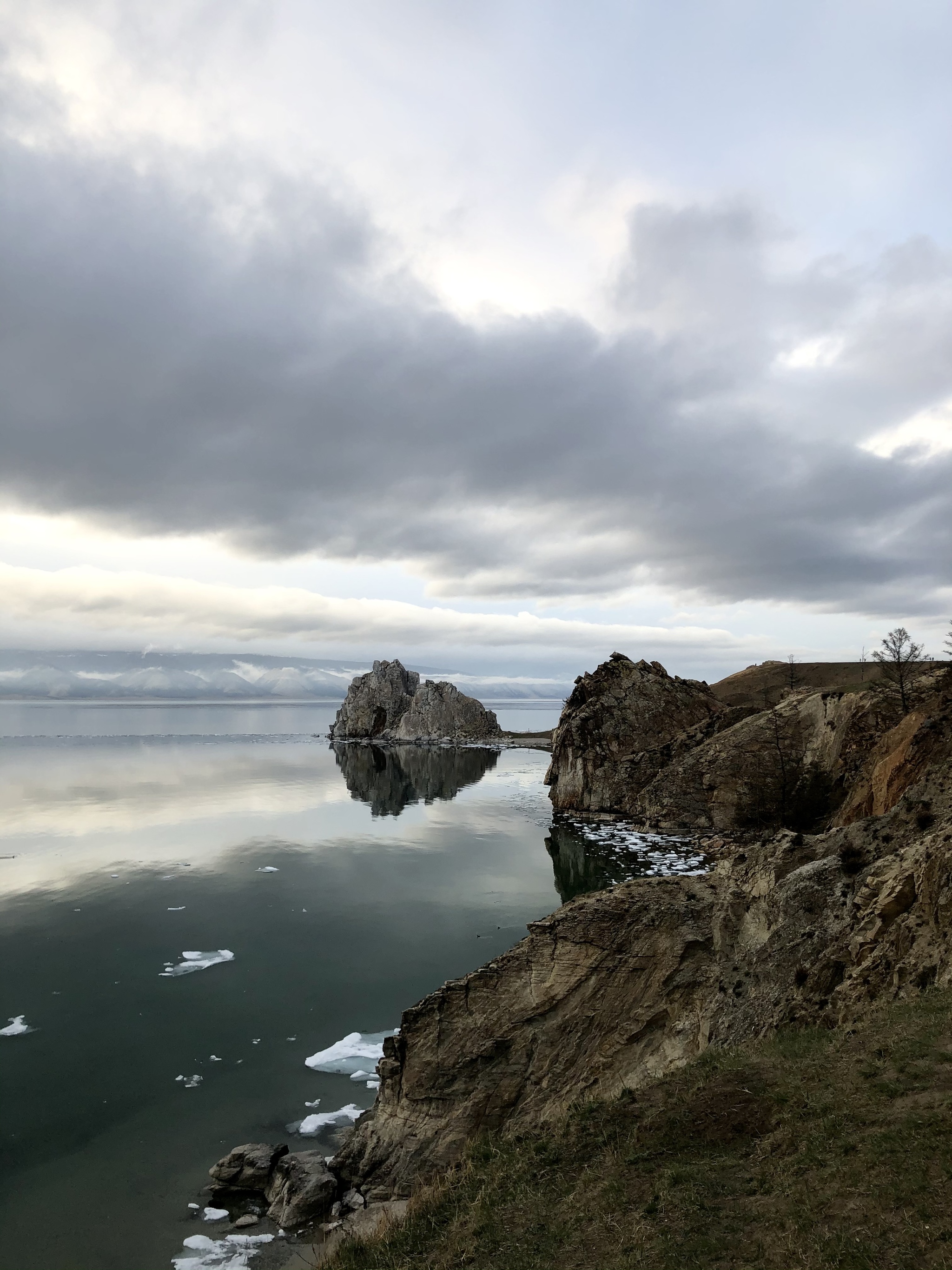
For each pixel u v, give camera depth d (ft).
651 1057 73.05
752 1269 31.68
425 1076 80.79
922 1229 30.04
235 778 454.81
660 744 326.65
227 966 146.82
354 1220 70.44
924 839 69.51
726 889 84.43
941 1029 46.91
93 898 193.06
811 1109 43.50
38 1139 90.17
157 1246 71.26
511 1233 42.50
